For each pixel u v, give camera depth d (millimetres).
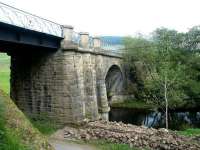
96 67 35438
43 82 29656
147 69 48938
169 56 43906
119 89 53969
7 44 25625
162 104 40375
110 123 28969
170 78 39938
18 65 31609
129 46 53938
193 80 45188
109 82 54250
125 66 53250
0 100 13734
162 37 49656
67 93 28203
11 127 12461
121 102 53469
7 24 20719
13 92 31766
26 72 30922
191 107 46000
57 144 24094
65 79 28250
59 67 28641
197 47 49656
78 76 28906
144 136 24312
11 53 31719
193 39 49406
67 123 28172
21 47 27891
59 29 28031
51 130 27797
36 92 30141
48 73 29328
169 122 40750
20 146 11273
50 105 29219
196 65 46625
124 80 53062
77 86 28641
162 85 40031
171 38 50000
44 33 25203
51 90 29156
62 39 28422
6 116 13016
